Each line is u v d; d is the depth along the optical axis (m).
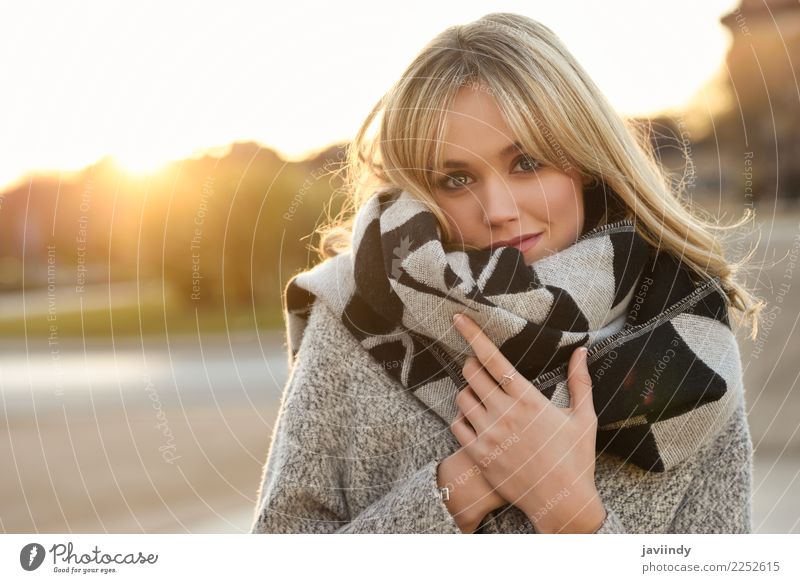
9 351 7.71
